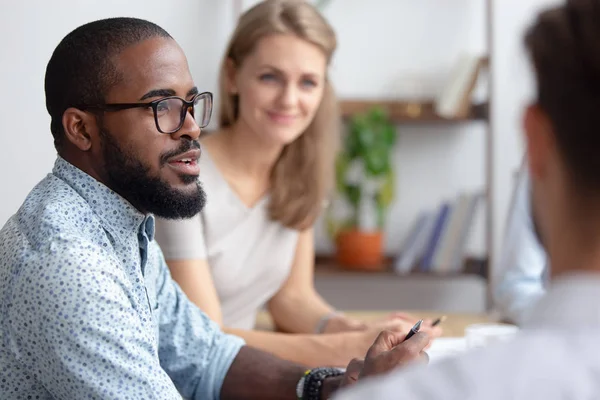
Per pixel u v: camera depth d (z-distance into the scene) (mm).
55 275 1024
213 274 1937
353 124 3191
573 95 526
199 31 2979
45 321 1021
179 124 1188
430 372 537
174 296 1486
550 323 542
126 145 1163
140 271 1217
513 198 2354
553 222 558
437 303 3531
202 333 1493
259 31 1869
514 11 3377
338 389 1385
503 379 514
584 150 527
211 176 1896
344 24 3477
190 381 1483
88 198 1167
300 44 1873
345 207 3383
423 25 3475
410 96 3467
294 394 1452
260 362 1497
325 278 3525
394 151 3496
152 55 1169
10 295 1051
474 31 3465
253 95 1885
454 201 3232
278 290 2105
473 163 3488
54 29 2059
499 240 3213
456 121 3287
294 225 2004
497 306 2275
